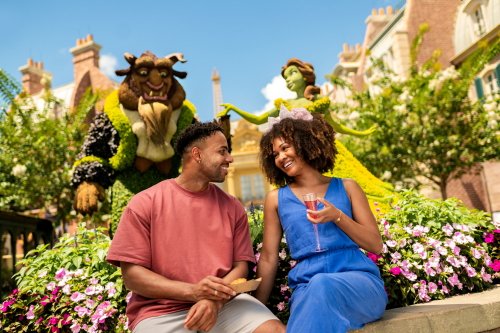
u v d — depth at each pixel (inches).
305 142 100.9
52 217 462.3
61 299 121.1
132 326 86.7
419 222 132.6
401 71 761.0
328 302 78.4
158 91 194.5
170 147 199.0
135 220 87.9
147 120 190.5
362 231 89.7
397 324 88.3
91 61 937.5
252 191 1125.7
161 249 88.0
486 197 694.5
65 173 422.6
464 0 746.8
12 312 124.2
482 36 683.4
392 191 196.9
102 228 162.6
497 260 138.2
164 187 93.4
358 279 84.8
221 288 79.5
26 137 428.5
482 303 100.1
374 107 528.7
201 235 90.4
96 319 114.4
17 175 390.3
